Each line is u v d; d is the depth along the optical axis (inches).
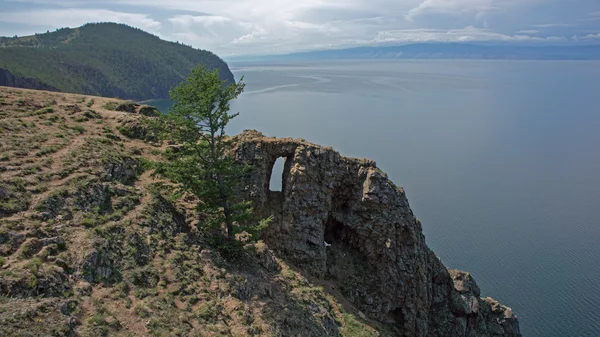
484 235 3718.0
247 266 1460.4
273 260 1608.0
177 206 1541.6
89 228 1174.3
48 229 1091.9
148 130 1956.2
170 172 1451.8
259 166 1892.2
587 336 2487.7
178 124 1449.3
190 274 1230.9
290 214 1856.5
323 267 1833.2
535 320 2620.6
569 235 3774.6
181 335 1002.7
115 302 1005.2
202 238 1454.2
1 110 1761.8
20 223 1066.1
